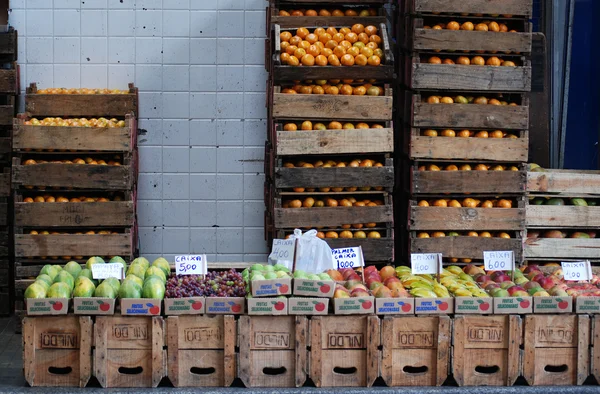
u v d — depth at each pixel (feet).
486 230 25.77
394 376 19.25
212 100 28.25
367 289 20.25
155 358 18.99
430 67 24.77
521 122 25.14
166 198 28.43
